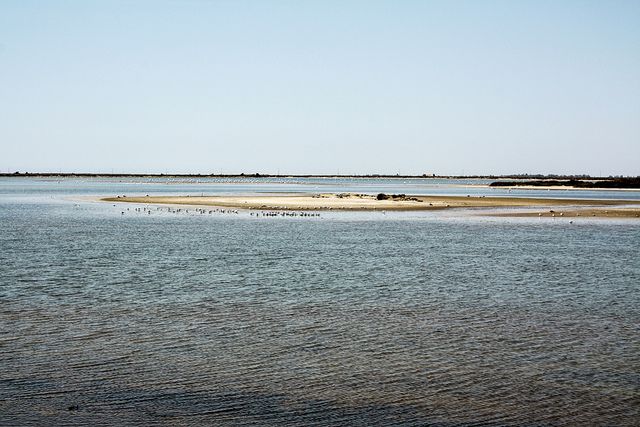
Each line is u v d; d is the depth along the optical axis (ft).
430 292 99.35
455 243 169.07
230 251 149.07
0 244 161.68
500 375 60.23
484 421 50.14
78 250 149.79
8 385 56.70
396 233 196.03
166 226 218.18
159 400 53.62
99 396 54.39
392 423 49.60
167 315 82.74
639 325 78.95
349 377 59.47
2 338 71.26
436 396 55.06
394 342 70.85
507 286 105.09
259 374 60.13
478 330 76.23
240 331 75.05
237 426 48.73
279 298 93.91
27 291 98.32
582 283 108.58
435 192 586.86
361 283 106.83
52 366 61.82
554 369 62.03
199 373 60.23
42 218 254.68
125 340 70.95
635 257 142.72
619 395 55.42
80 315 82.53
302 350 67.67
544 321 80.79
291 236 185.06
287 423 49.39
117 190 629.51
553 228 217.36
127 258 136.36
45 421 49.03
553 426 49.39
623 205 353.72
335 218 256.52
